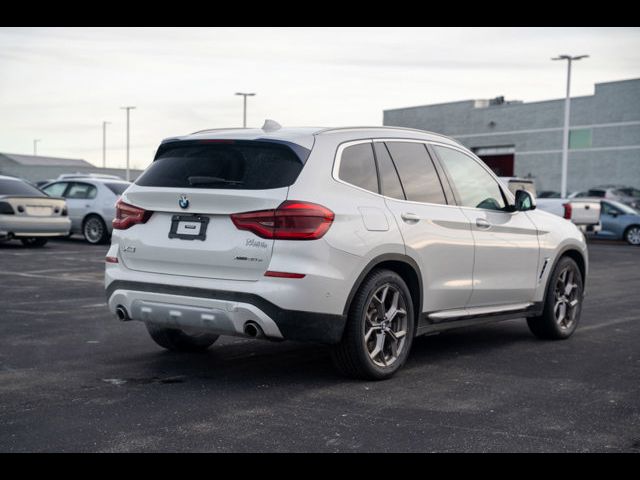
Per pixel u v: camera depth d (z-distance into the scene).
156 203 5.31
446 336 7.30
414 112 61.19
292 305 4.84
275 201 4.89
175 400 4.77
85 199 17.83
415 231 5.58
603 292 10.95
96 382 5.20
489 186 6.59
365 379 5.36
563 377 5.59
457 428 4.28
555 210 17.92
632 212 23.70
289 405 4.69
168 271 5.27
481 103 57.97
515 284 6.62
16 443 3.93
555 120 52.59
